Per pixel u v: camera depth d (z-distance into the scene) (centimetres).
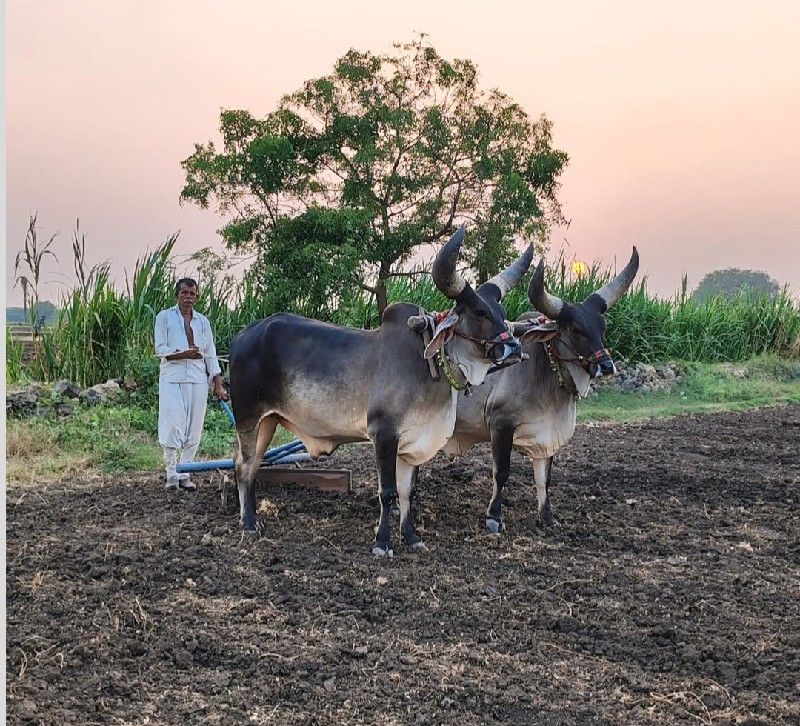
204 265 1140
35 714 332
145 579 488
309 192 1130
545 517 642
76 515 629
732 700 379
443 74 1120
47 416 906
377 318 1289
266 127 1118
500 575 534
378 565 541
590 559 576
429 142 1115
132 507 655
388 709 361
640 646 438
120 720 338
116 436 875
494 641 435
